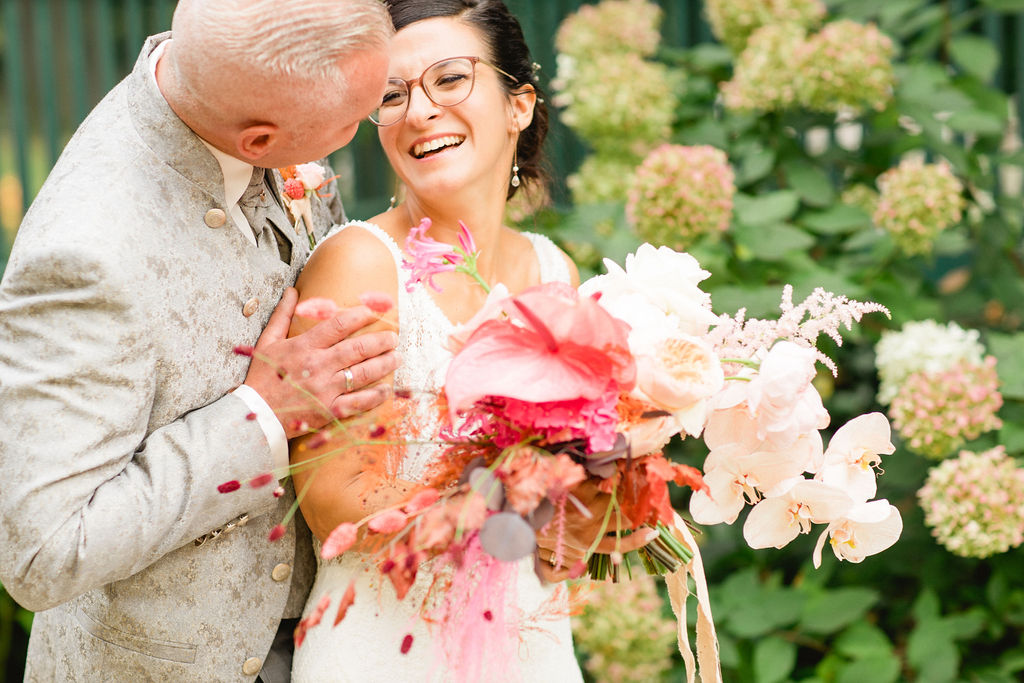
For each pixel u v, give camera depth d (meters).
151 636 1.43
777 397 1.26
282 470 1.34
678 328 1.36
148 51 1.40
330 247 1.52
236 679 1.48
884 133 3.13
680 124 3.31
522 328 1.20
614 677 2.65
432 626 1.44
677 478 1.24
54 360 1.26
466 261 1.32
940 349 2.59
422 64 1.53
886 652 2.67
